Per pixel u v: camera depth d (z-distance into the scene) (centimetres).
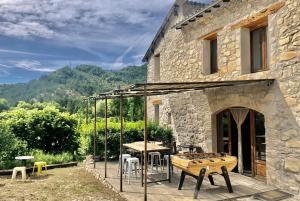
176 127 1109
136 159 728
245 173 786
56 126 1205
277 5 646
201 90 939
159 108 1270
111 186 682
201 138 941
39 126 1170
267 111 672
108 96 811
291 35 611
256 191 620
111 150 1038
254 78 711
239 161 797
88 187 711
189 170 575
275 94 650
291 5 611
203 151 927
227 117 860
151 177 760
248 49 768
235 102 779
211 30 891
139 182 707
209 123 900
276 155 649
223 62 834
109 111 2133
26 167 943
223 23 835
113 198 604
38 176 866
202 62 941
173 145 1038
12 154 1033
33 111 1201
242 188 645
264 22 715
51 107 1261
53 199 612
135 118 2075
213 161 599
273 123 656
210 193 607
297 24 597
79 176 850
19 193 664
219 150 890
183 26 1027
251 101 721
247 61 764
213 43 941
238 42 771
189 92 1016
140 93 724
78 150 1231
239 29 768
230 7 801
